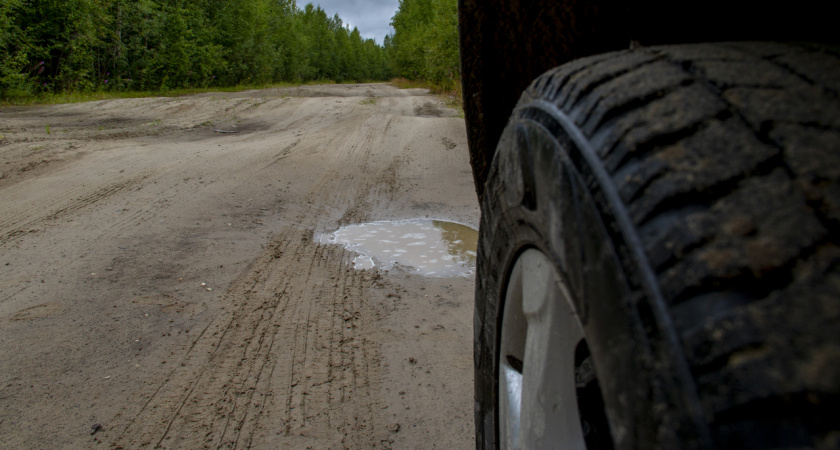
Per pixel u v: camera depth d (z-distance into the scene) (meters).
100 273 3.99
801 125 0.60
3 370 2.72
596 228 0.73
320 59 71.44
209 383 2.66
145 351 2.95
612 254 0.68
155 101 18.09
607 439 1.04
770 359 0.48
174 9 28.69
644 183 0.67
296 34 56.75
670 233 0.61
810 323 0.47
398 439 2.28
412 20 40.00
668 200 0.64
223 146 9.80
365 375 2.76
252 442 2.23
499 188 1.24
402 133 11.16
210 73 33.16
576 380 1.00
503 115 1.71
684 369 0.54
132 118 13.95
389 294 3.81
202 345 3.03
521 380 1.25
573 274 0.80
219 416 2.40
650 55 0.89
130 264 4.19
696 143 0.66
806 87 0.65
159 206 5.80
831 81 0.65
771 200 0.56
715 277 0.55
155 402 2.50
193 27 32.06
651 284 0.61
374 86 37.44
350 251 4.75
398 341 3.13
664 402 0.56
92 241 4.67
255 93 26.67
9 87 18.17
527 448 1.11
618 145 0.74
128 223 5.21
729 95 0.69
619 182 0.71
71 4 20.41
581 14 1.44
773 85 0.68
